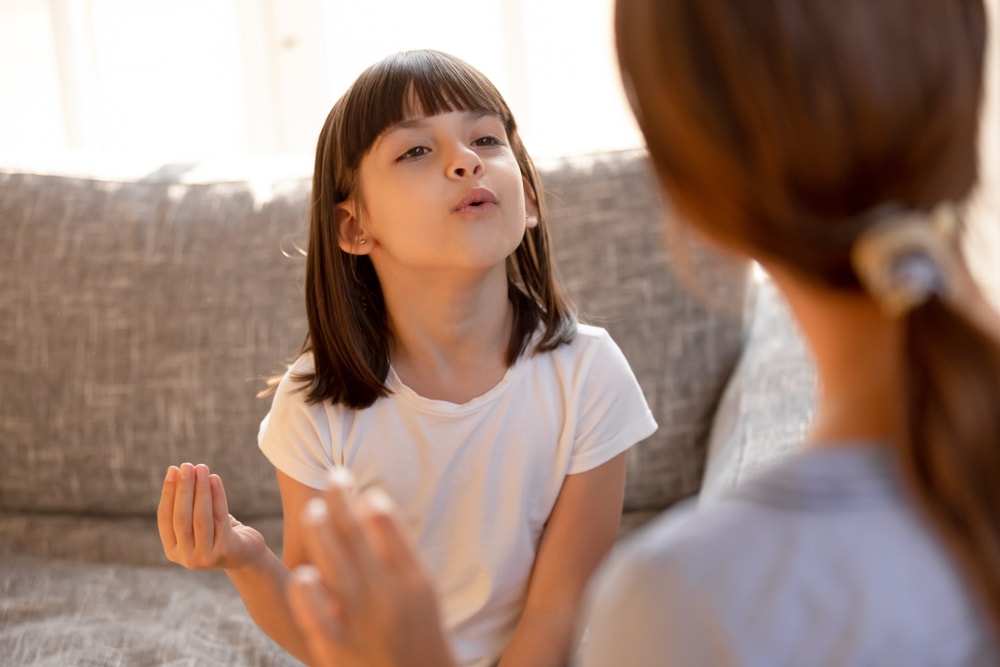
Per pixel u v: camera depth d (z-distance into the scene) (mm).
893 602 484
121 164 1704
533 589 1136
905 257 470
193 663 1237
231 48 2160
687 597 490
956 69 495
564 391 1146
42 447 1593
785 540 498
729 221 518
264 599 1039
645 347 1526
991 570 484
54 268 1595
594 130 2139
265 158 1727
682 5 512
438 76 1082
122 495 1584
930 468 487
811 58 485
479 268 1067
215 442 1561
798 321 551
